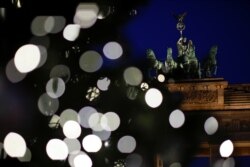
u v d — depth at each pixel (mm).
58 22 2625
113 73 2857
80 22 2674
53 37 2732
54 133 2760
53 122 2740
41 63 2486
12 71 2479
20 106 2725
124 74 2844
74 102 2832
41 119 2744
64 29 2576
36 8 2742
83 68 2711
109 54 2754
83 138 2738
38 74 2676
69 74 2721
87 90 2828
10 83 2684
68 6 2762
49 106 2693
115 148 3049
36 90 2707
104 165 2953
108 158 3018
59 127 2760
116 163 3041
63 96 2814
